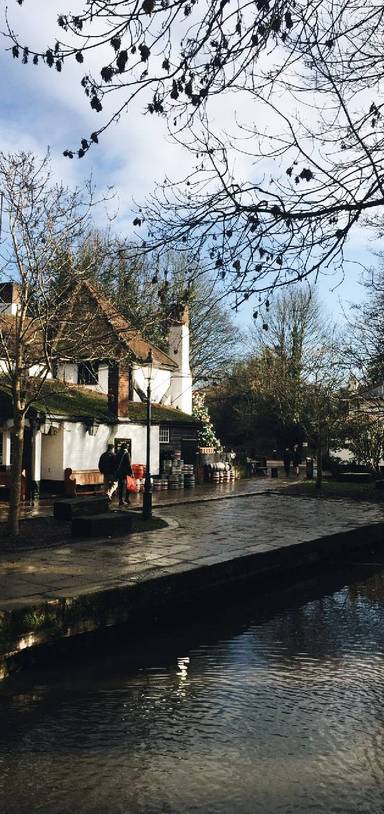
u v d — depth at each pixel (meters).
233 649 8.06
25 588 8.40
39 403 21.45
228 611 9.99
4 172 12.16
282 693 6.51
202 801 4.49
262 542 12.79
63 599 7.86
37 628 7.48
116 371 25.11
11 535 12.66
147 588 9.09
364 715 5.97
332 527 15.29
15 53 3.91
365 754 5.20
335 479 33.09
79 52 3.90
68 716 5.93
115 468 19.86
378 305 21.70
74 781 4.75
